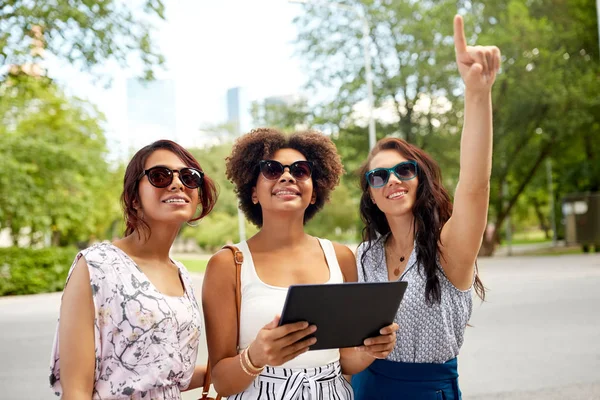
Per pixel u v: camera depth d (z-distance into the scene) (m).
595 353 6.89
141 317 2.24
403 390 2.94
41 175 20.91
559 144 27.09
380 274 3.21
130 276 2.29
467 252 2.80
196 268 26.95
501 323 9.04
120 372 2.21
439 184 3.15
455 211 2.79
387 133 25.47
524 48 24.42
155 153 2.47
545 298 11.45
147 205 2.43
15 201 19.44
